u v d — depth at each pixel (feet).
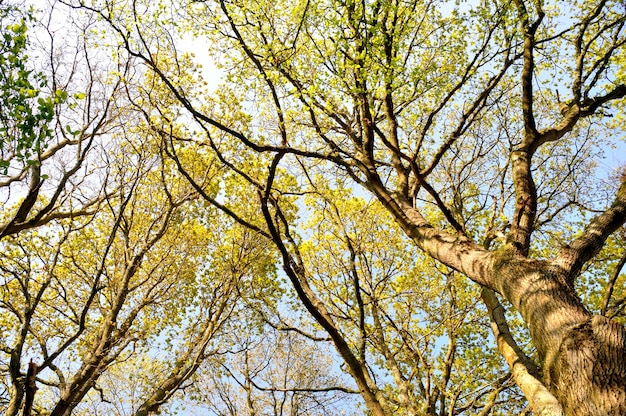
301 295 21.15
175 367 31.58
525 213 17.49
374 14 21.54
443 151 24.59
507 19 24.14
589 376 10.61
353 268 27.91
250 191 35.91
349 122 27.55
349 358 22.08
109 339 27.25
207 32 25.44
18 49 18.58
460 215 32.68
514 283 14.24
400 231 35.32
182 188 35.65
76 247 33.58
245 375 40.70
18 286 31.83
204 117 21.21
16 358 21.72
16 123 18.24
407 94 26.76
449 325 30.37
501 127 31.99
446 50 27.43
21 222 23.75
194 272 37.55
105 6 23.03
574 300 12.76
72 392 23.81
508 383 29.63
